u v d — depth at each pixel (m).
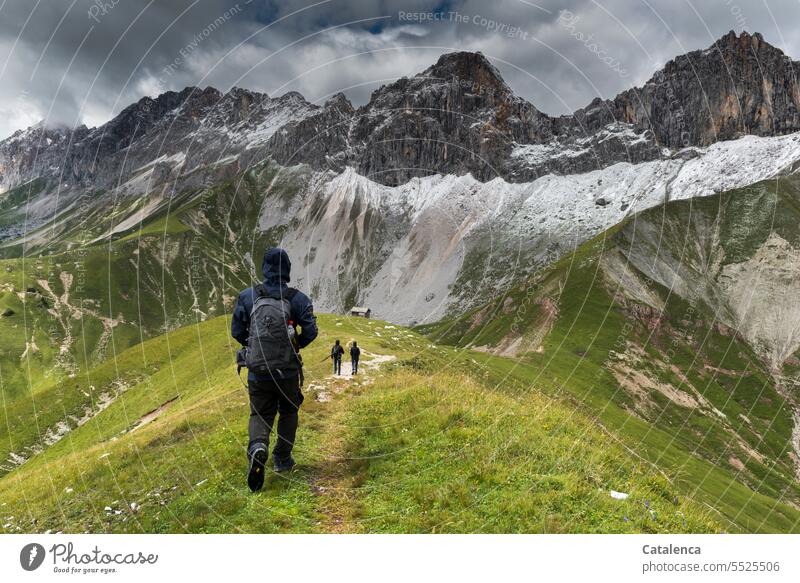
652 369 131.88
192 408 16.05
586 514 6.32
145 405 45.00
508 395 13.07
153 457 10.28
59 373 181.88
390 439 9.06
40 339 196.00
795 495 102.88
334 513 6.55
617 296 160.38
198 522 6.59
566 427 9.62
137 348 76.25
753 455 116.56
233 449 9.28
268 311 6.75
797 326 189.38
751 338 186.50
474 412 9.85
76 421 67.06
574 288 159.50
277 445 7.54
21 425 68.75
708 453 109.44
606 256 187.75
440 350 39.38
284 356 6.76
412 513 6.41
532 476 7.14
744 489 51.47
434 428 9.23
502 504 6.42
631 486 7.39
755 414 138.12
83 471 10.82
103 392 69.31
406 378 15.84
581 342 130.62
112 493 8.79
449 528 5.99
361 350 33.84
